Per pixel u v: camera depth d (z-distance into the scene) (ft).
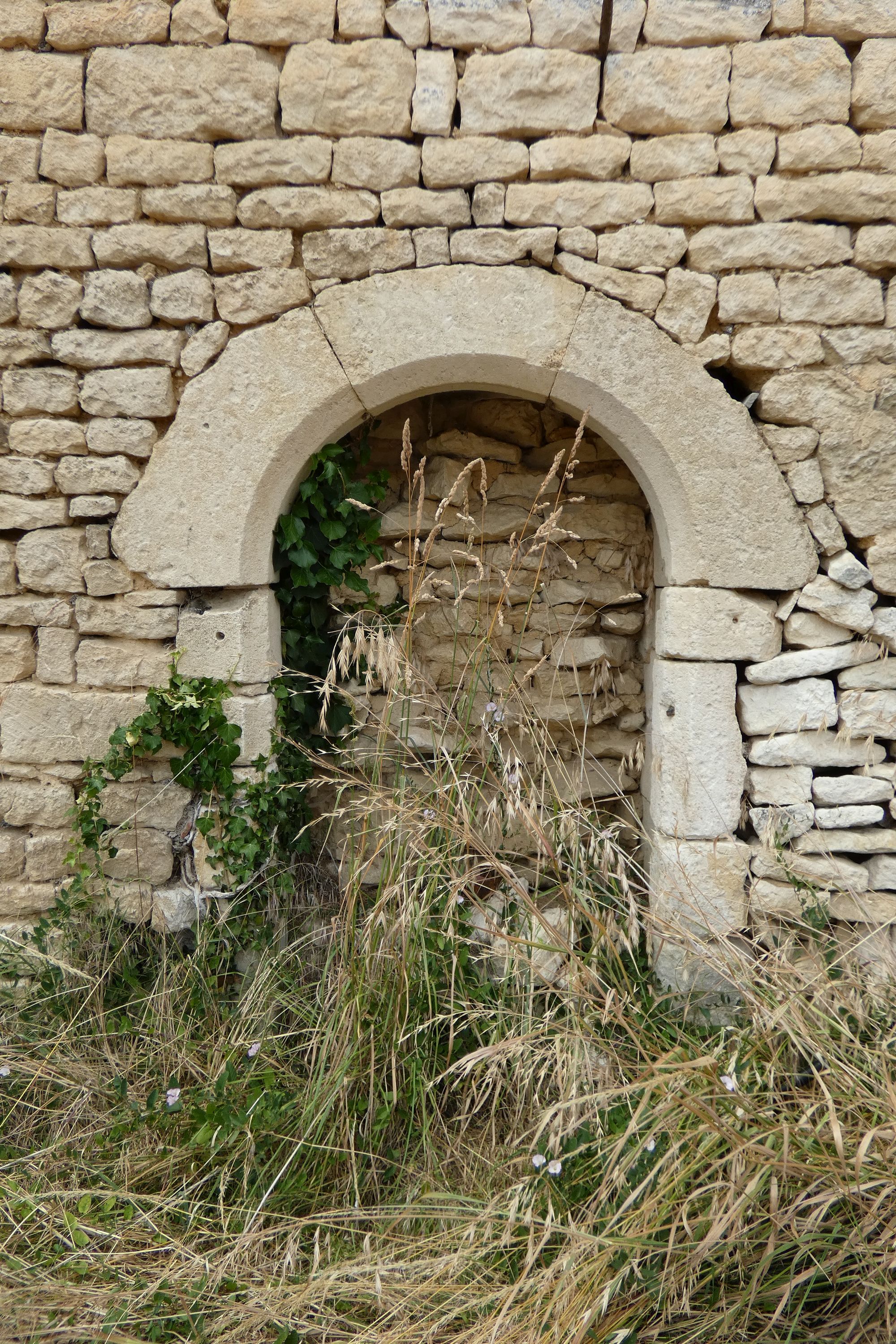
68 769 9.07
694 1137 5.89
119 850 9.09
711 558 8.63
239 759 8.93
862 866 8.84
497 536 10.62
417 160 8.21
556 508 10.55
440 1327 5.82
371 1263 6.29
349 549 9.56
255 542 8.85
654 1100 6.48
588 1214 6.07
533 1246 6.21
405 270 8.34
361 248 8.31
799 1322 5.76
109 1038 8.30
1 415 8.73
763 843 8.79
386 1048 7.46
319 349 8.46
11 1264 6.24
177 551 8.74
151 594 8.82
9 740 9.00
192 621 8.84
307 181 8.27
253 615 8.99
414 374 8.61
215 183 8.32
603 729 10.87
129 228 8.39
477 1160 7.24
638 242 8.27
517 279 8.30
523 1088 7.29
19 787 9.09
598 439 10.53
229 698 8.88
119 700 8.91
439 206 8.25
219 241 8.38
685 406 8.46
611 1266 5.84
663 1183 5.62
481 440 10.62
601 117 8.18
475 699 10.53
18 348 8.62
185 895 9.09
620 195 8.20
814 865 8.80
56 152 8.31
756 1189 5.40
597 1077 6.81
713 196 8.16
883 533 8.51
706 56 7.98
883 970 8.43
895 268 8.30
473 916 9.18
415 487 10.57
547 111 8.11
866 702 8.70
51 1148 7.15
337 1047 7.41
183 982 8.66
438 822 7.69
